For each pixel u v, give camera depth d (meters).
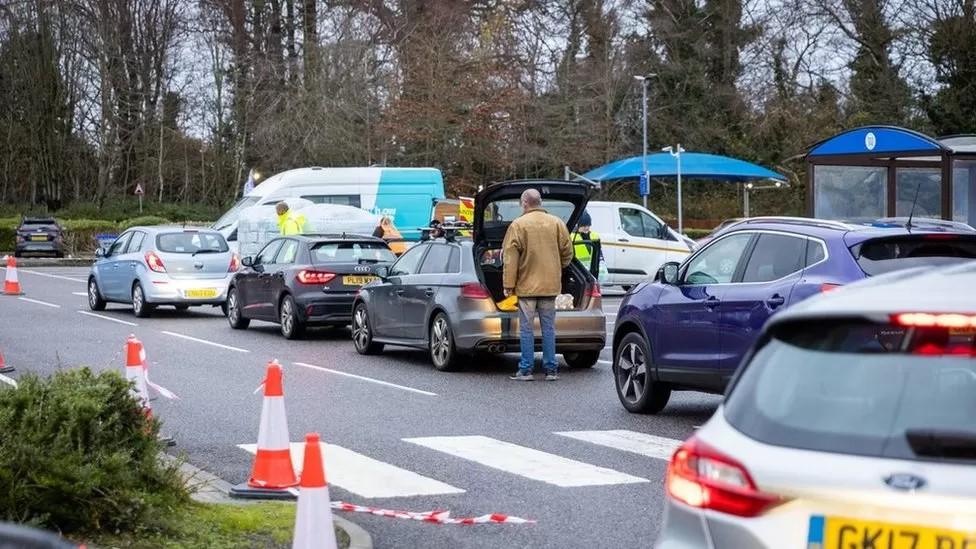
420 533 9.13
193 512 8.90
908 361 4.54
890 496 4.29
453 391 16.73
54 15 69.69
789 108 67.88
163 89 69.94
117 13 68.88
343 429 13.67
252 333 25.11
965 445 4.29
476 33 61.44
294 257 24.23
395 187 36.09
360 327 21.30
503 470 11.42
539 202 17.75
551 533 9.11
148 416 9.03
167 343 22.91
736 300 13.16
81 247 60.47
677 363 14.00
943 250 12.19
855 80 66.50
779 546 4.48
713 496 4.68
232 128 67.06
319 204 34.03
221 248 28.73
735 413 4.83
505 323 18.33
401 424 14.02
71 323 26.84
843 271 12.08
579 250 30.02
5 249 61.28
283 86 64.56
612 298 34.41
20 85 70.12
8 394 8.36
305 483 7.10
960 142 26.05
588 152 62.59
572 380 17.89
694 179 68.88
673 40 71.75
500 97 59.22
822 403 4.60
